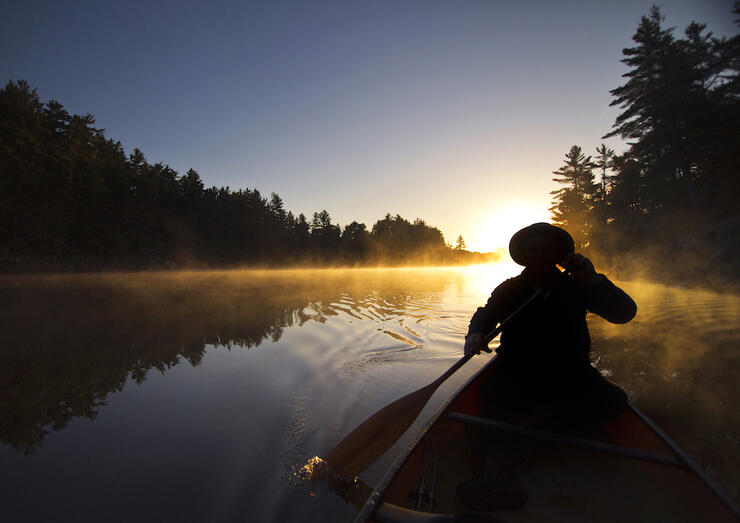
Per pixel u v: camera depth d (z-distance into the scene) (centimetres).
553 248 204
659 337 522
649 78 3003
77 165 3750
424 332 651
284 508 175
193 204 5631
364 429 222
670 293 1168
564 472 182
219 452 233
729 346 455
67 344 554
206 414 294
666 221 2631
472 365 434
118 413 298
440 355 482
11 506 179
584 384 200
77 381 382
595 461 191
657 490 163
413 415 229
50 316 843
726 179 2402
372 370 414
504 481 156
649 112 2883
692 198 2616
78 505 179
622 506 158
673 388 307
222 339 589
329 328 690
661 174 3041
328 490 191
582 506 159
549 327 202
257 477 203
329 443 244
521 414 208
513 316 201
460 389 214
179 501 182
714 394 290
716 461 193
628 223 3084
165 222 5012
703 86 2691
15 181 3006
